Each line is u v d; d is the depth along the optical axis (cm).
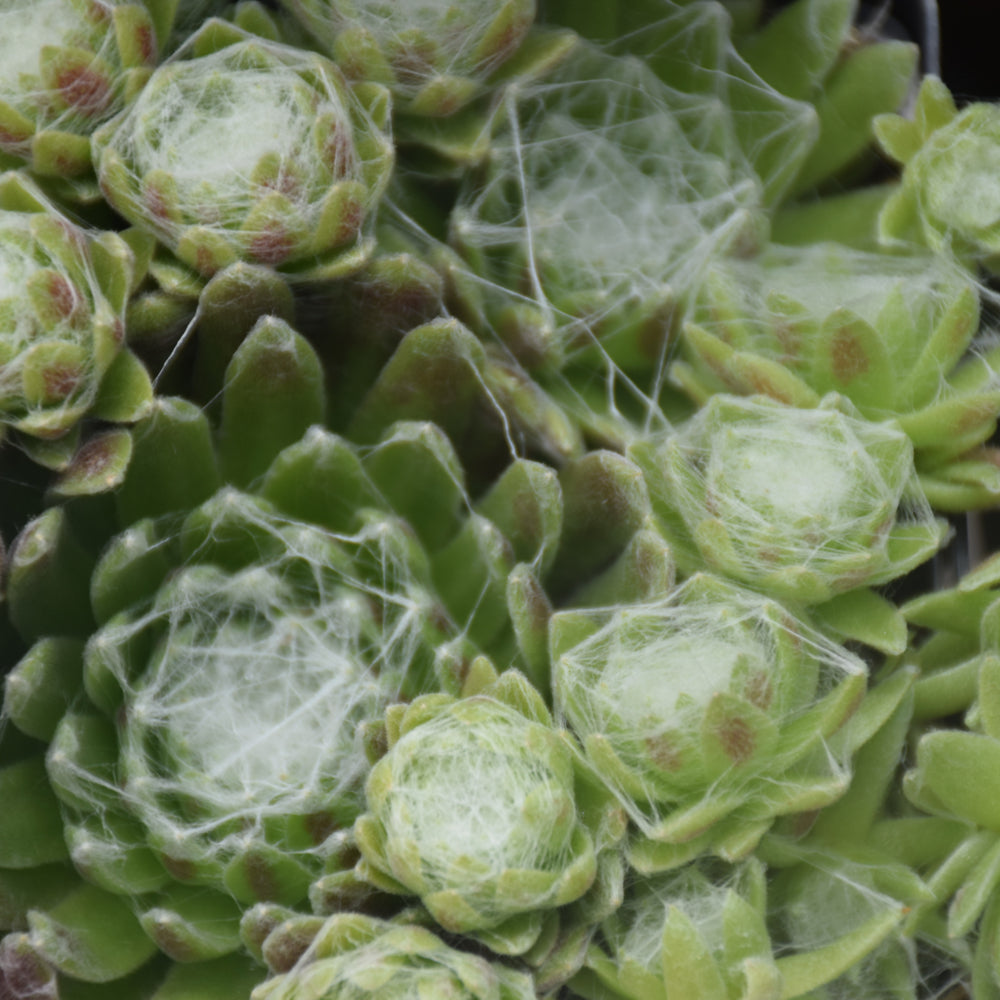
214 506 34
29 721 34
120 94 35
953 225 36
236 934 34
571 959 34
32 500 35
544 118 37
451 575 35
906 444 35
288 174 34
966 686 35
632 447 35
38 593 34
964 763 34
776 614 34
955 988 35
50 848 34
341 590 35
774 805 34
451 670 34
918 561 35
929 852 35
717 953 34
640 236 37
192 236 35
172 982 34
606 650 34
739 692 34
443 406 36
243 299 35
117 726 34
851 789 35
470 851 33
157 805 34
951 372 36
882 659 36
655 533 34
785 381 35
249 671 34
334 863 34
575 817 34
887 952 35
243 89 35
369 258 35
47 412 34
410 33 35
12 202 34
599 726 34
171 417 35
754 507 34
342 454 35
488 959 34
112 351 34
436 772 33
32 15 35
